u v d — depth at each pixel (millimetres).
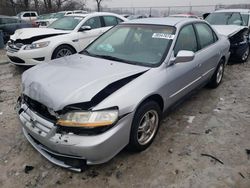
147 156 3021
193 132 3555
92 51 3814
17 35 6430
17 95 4973
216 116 4055
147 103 2902
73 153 2447
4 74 6453
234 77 6176
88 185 2598
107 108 2467
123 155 3031
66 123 2424
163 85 3104
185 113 4137
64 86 2650
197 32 4137
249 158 3010
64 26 7102
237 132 3578
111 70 3020
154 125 3186
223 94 5000
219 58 4852
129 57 3414
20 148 3186
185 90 3787
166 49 3348
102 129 2436
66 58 3629
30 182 2641
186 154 3068
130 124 2674
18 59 6133
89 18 7191
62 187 2576
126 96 2629
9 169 2824
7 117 4012
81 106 2461
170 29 3602
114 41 3828
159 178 2684
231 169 2820
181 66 3498
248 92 5141
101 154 2459
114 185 2596
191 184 2604
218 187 2566
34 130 2637
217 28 7547
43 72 3055
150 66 3176
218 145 3260
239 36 7195
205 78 4504
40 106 2682
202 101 4637
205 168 2834
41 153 2795
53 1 33344
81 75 2879
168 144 3262
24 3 30328
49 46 6098
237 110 4289
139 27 3820
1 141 3338
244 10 8891
